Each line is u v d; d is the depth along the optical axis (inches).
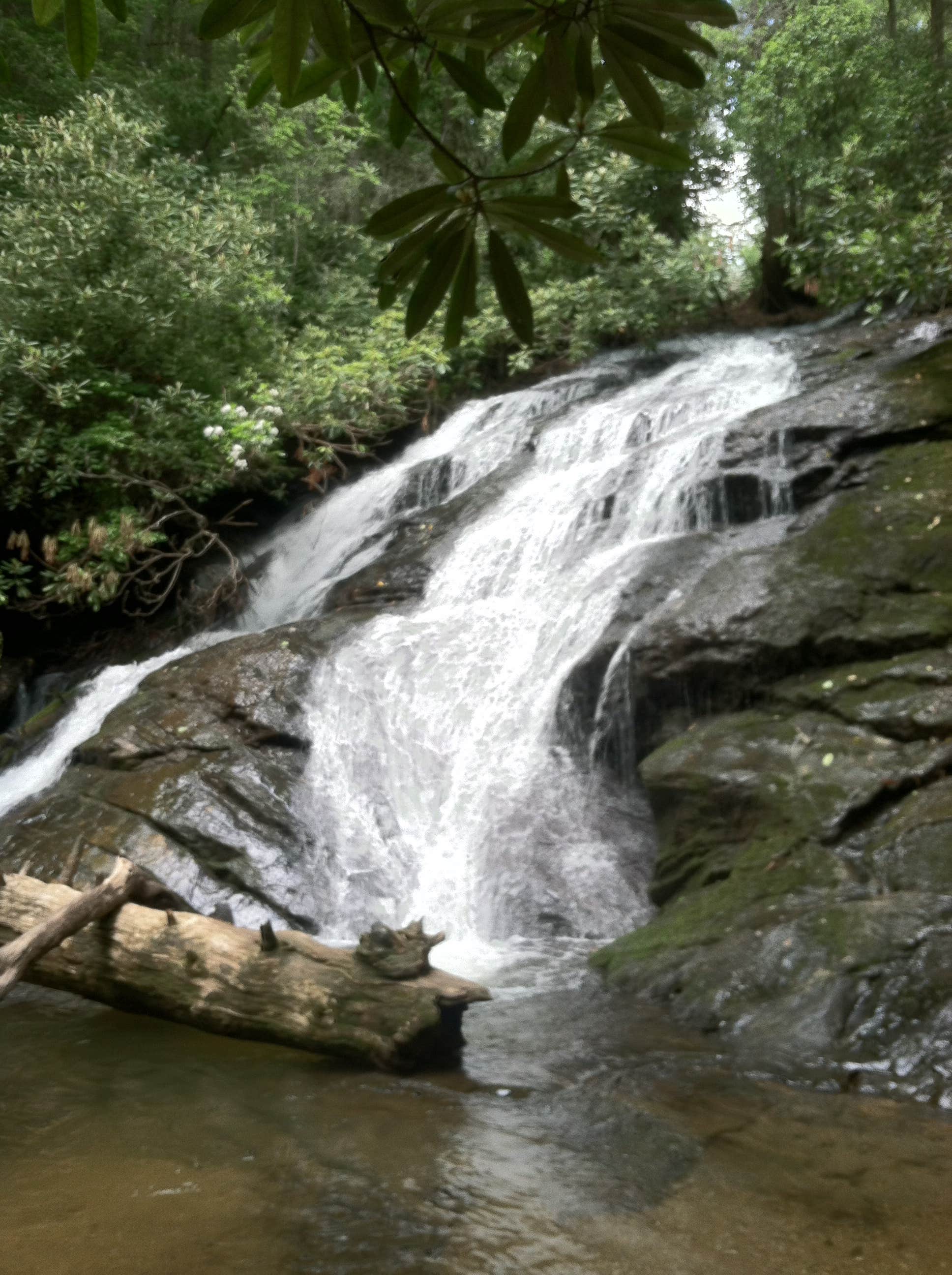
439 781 301.7
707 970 194.5
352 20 58.7
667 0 56.2
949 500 288.5
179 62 761.0
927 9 607.2
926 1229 113.6
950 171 460.4
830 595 267.3
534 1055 172.1
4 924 208.5
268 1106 153.2
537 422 483.2
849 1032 167.0
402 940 177.0
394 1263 108.3
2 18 616.4
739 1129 141.9
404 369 555.8
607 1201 121.9
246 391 515.2
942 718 228.4
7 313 468.1
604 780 286.5
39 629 499.5
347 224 714.8
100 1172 131.5
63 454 462.6
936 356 360.8
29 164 492.1
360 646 333.1
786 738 244.8
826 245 469.7
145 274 483.8
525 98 60.2
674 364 536.7
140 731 315.3
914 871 199.3
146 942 193.6
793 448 339.9
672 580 305.3
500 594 366.9
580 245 61.5
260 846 275.3
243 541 527.2
